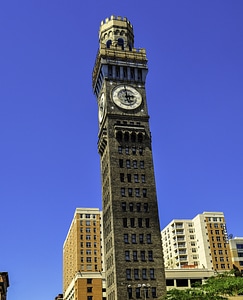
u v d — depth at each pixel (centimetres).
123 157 11775
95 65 13725
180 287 14025
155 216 11188
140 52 13412
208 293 8762
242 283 8994
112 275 10531
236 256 19625
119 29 14138
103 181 12281
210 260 19712
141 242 10769
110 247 10956
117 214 10962
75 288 17700
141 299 10050
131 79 13012
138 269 10406
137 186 11488
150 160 11950
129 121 12319
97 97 13950
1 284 17512
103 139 12150
